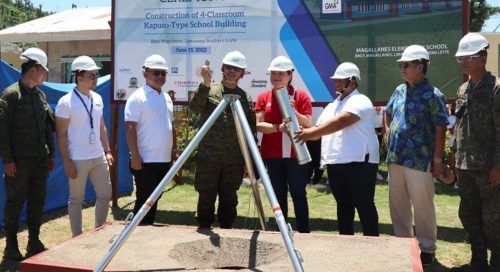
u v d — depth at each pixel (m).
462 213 4.22
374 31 5.60
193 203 7.04
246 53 5.89
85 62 4.62
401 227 4.43
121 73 6.18
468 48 3.92
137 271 2.69
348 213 4.44
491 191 3.96
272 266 2.80
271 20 5.80
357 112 4.08
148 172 4.46
